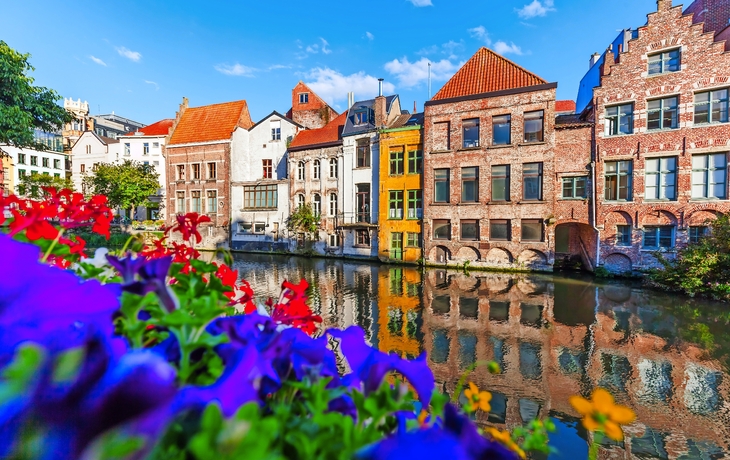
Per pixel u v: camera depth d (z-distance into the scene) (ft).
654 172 52.65
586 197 57.31
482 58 69.67
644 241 53.21
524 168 61.52
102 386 1.71
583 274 57.77
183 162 104.53
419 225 71.15
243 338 2.92
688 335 27.53
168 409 1.83
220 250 5.61
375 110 79.00
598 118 55.88
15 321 2.11
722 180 48.75
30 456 1.58
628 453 14.05
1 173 44.16
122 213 130.62
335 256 84.28
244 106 106.52
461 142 65.98
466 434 2.11
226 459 1.75
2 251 2.28
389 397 2.83
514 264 61.57
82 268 5.04
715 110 49.08
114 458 1.60
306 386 3.01
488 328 29.76
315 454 2.60
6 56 46.14
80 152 133.80
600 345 25.71
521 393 18.71
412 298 41.14
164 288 3.16
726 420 16.20
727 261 39.55
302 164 90.89
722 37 53.57
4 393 1.66
